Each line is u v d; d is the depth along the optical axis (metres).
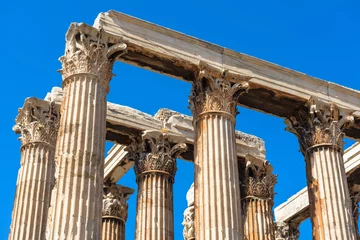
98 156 23.95
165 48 27.94
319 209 28.84
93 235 22.33
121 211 36.88
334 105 30.88
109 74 26.39
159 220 31.94
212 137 26.97
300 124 31.17
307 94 30.67
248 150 35.59
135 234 32.19
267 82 29.83
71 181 22.92
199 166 26.62
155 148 33.69
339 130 30.64
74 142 23.72
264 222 33.53
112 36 26.73
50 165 31.19
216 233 24.83
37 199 29.92
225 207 25.38
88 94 24.91
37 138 31.27
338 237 27.80
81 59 25.64
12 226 29.31
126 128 33.97
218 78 28.50
